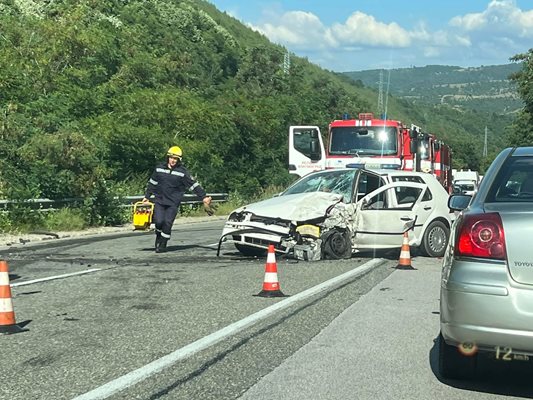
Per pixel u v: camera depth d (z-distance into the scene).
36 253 14.77
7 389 5.68
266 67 71.69
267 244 13.34
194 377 6.09
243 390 5.78
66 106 28.77
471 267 5.48
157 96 34.28
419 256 15.16
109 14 55.28
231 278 11.33
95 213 23.17
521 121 47.75
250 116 41.97
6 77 27.64
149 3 73.31
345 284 10.98
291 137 24.81
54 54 32.34
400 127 23.19
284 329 7.90
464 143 105.38
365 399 5.62
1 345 7.07
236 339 7.40
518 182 6.09
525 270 5.34
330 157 23.44
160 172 15.09
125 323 8.05
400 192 14.80
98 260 13.56
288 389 5.83
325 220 13.66
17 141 22.77
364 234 14.12
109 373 6.15
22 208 20.20
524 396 5.82
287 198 13.99
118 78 35.03
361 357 6.85
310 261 13.48
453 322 5.52
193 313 8.62
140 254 14.64
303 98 62.09
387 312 8.95
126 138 30.70
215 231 21.58
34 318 8.27
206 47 76.38
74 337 7.40
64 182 22.50
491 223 5.50
